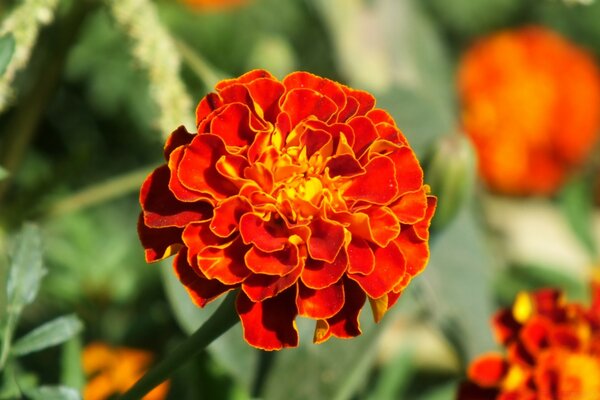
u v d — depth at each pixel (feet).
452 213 2.24
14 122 2.38
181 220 2.01
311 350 2.31
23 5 2.20
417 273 2.04
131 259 2.53
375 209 2.03
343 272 2.00
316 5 2.78
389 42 2.79
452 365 2.63
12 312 2.07
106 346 2.40
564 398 2.21
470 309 2.46
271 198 2.02
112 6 2.24
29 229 2.09
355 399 2.40
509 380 2.21
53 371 2.27
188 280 2.02
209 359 2.28
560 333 2.21
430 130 2.49
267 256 2.01
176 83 2.23
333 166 2.03
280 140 2.04
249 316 2.02
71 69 2.73
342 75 2.78
